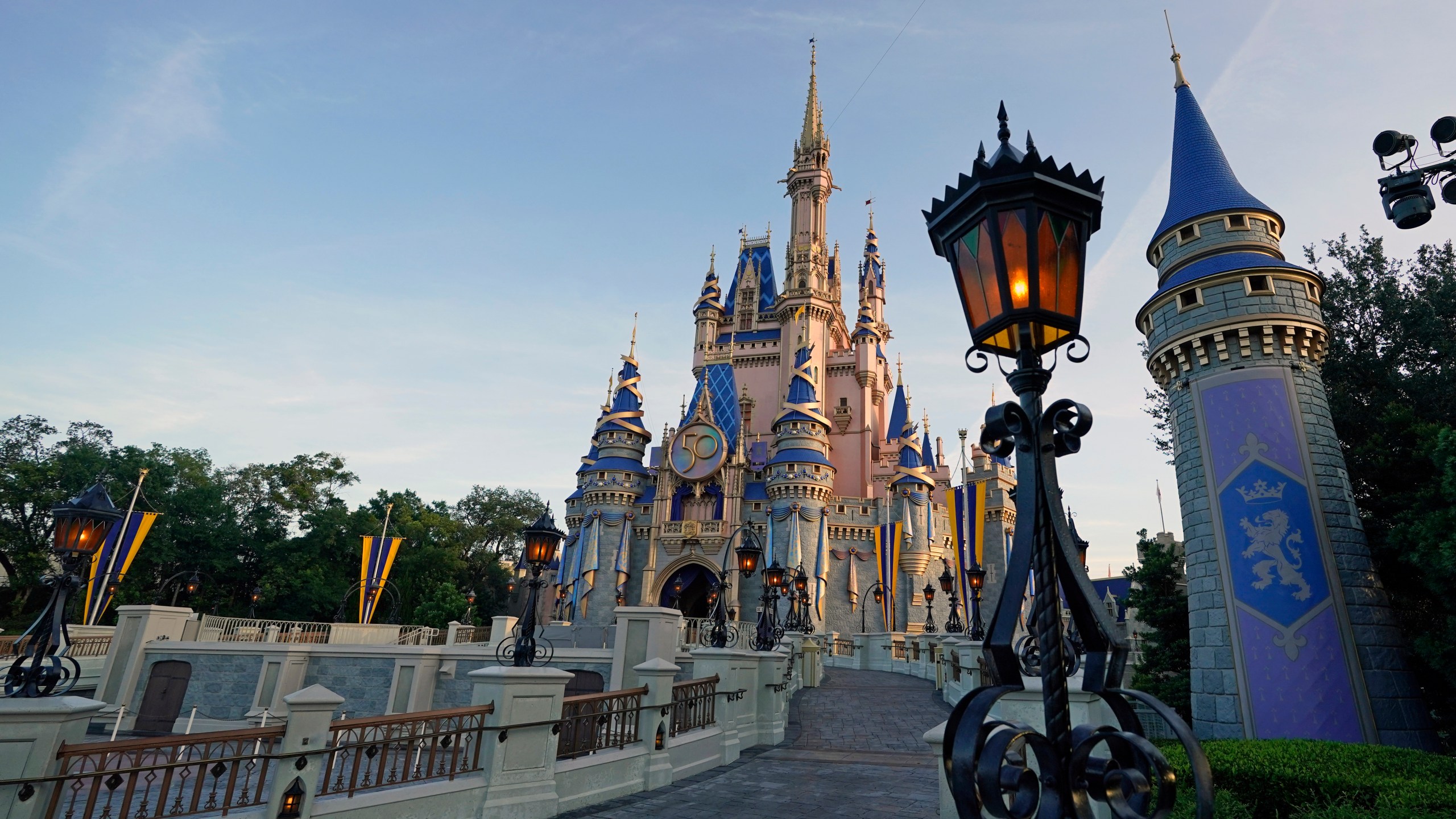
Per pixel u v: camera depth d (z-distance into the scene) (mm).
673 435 73875
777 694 18781
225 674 26641
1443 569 16328
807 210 86812
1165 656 24375
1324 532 18922
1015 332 4148
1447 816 8625
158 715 26328
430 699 25688
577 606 68062
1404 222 8391
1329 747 12172
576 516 75125
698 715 15039
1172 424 23203
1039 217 4020
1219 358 21453
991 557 70688
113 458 57188
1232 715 19125
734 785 13062
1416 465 21062
